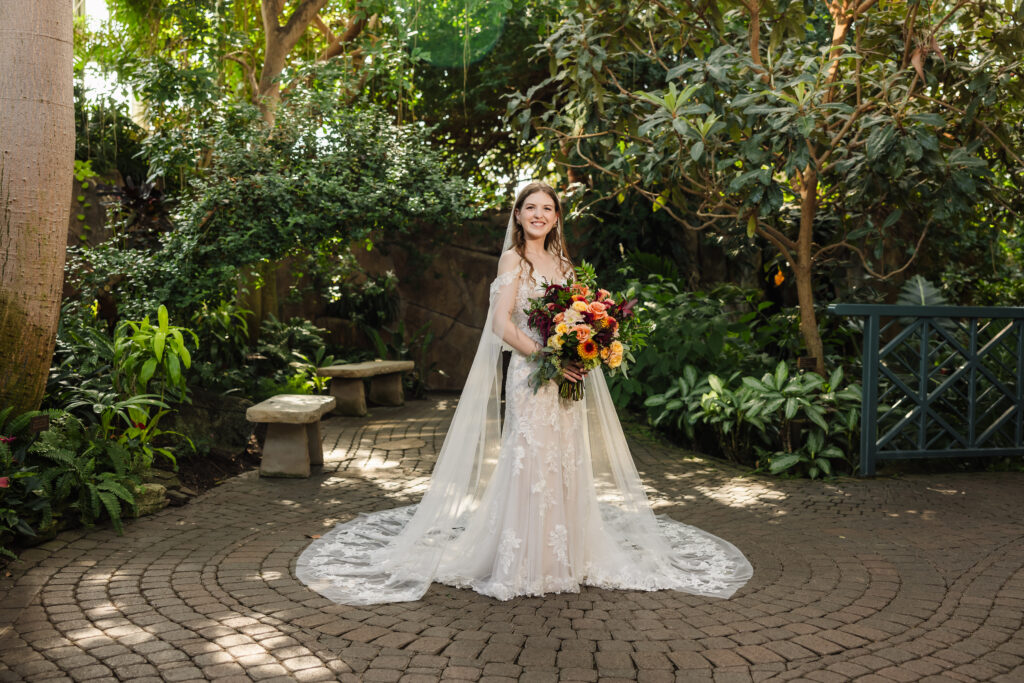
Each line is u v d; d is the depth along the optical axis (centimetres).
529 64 993
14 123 412
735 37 702
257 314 961
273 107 859
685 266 1038
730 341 766
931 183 622
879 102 556
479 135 1103
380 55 880
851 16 614
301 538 418
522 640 288
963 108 625
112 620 300
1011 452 605
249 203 747
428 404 980
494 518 350
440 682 252
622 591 345
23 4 413
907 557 387
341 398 871
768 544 411
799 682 254
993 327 618
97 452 448
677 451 676
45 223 423
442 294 1158
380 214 795
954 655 275
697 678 257
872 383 570
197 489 523
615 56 632
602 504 381
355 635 289
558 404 353
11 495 387
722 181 652
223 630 292
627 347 374
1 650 272
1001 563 377
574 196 756
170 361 526
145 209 768
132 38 880
